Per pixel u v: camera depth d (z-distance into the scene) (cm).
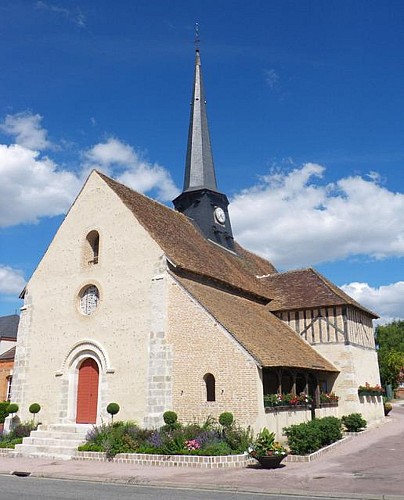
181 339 1644
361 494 923
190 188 2556
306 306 2228
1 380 3111
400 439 1798
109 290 1850
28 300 2047
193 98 2777
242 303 2080
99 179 2016
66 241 2028
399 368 4697
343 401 2097
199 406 1553
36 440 1683
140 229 1844
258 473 1185
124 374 1716
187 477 1146
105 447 1467
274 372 1730
